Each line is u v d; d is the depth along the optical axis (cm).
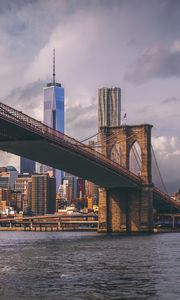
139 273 5784
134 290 4641
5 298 4309
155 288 4741
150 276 5522
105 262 7069
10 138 13075
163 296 4384
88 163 16450
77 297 4344
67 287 4791
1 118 11038
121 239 14862
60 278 5359
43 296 4381
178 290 4644
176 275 5606
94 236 18012
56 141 13688
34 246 11200
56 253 8806
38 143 13338
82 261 7219
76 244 11988
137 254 8550
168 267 6419
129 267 6412
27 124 12169
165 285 4903
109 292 4547
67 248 10312
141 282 5088
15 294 4466
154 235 18750
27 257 7906
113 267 6400
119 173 18762
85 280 5219
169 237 16462
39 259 7550
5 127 11944
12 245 11750
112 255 8344
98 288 4738
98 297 4344
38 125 12775
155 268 6297
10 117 11412
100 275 5600
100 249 9938
